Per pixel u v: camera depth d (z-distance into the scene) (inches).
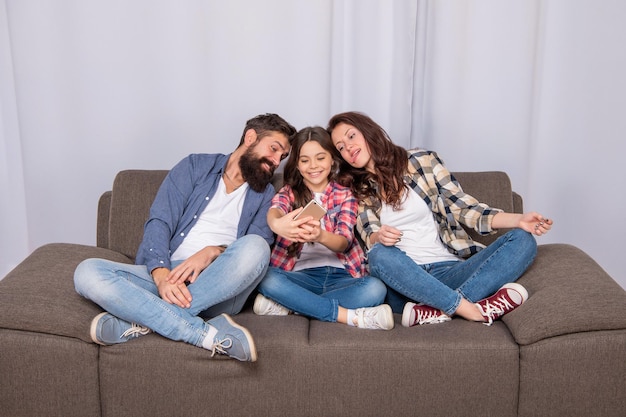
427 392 73.0
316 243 90.1
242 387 73.5
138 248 92.1
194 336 72.7
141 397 73.5
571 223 117.9
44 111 113.7
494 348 72.2
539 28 111.1
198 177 90.9
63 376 72.8
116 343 73.2
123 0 110.3
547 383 71.8
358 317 78.1
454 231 90.0
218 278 76.5
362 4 111.2
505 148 116.0
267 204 89.7
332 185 91.3
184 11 111.0
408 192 89.3
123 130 115.0
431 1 112.8
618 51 111.0
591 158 115.2
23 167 115.8
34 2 109.8
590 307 72.2
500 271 80.7
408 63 113.2
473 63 113.5
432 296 78.0
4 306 72.6
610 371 71.2
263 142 88.8
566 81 112.8
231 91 114.3
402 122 115.9
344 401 73.5
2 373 72.3
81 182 116.7
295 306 79.8
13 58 111.7
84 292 74.2
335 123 91.0
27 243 121.6
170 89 113.8
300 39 112.5
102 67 112.6
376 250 81.2
